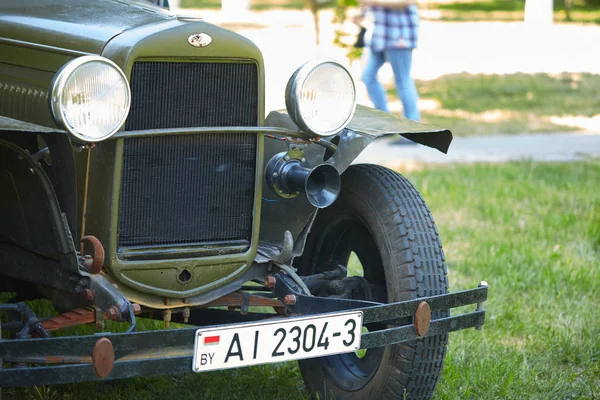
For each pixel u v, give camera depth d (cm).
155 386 433
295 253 398
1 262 383
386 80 1677
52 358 317
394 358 382
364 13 1066
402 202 396
